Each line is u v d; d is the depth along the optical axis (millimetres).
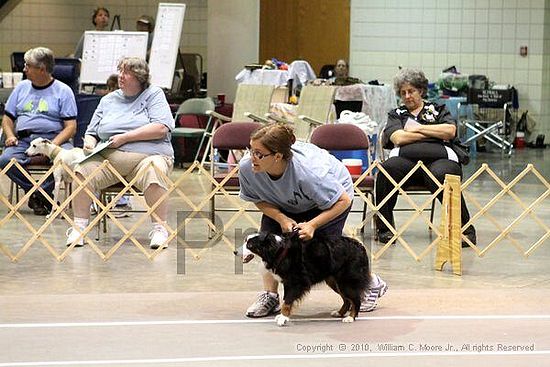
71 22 24219
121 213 11930
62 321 6871
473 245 9781
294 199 6805
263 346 6223
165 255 9633
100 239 10398
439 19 22812
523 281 8516
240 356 5988
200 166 10172
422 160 10172
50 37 24219
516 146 22750
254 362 5859
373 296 7203
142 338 6418
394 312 7195
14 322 6840
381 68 23062
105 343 6289
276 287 7078
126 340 6367
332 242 6645
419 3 22812
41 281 8375
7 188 14406
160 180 9859
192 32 24016
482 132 20406
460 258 8766
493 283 8414
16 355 6000
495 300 7645
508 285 8328
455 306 7414
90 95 13188
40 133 11914
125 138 9969
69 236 9945
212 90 19891
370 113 16359
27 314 7078
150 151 10094
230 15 19594
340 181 6938
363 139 10656
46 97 11992
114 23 23438
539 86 22719
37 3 24141
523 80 22781
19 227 11164
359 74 23125
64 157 11297
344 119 14305
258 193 6891
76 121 12523
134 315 7062
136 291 7996
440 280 8531
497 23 22688
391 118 10594
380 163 10297
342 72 19484
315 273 6621
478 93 21328
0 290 7996
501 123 20812
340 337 6453
